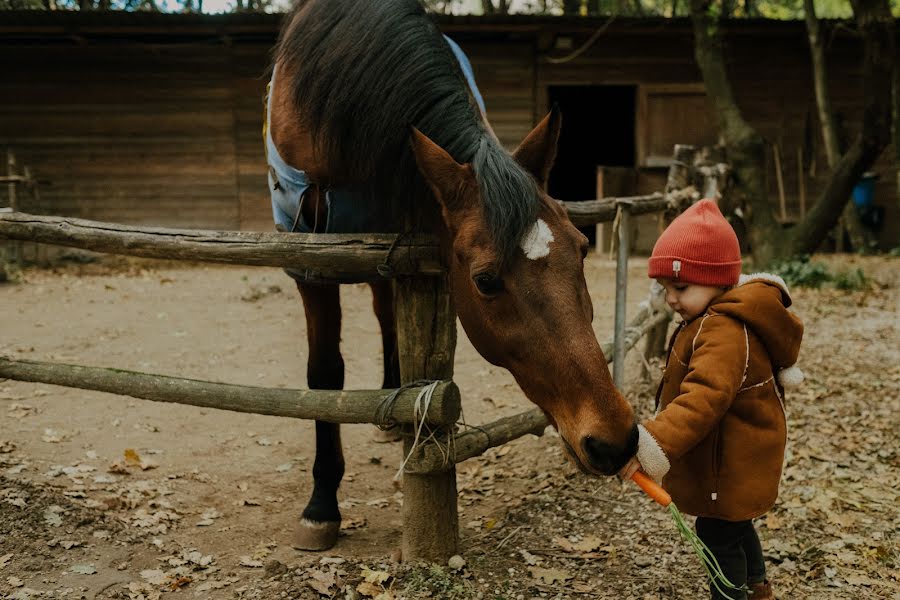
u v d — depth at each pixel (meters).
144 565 2.71
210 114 11.38
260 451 3.90
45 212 11.38
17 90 11.17
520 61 11.63
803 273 8.57
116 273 9.48
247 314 7.10
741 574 2.07
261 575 2.63
